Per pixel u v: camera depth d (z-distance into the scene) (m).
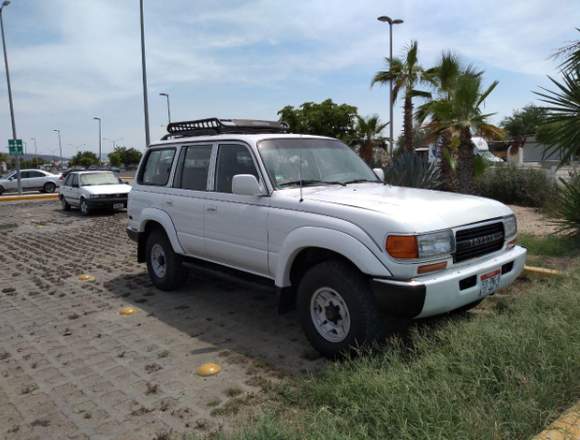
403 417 2.74
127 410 3.46
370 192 4.58
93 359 4.36
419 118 15.66
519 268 4.44
